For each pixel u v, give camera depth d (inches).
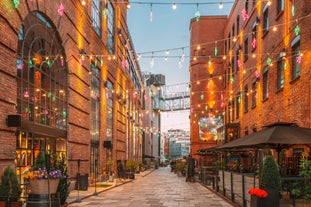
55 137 695.1
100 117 1107.9
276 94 819.4
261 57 987.3
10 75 496.1
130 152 1866.4
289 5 730.2
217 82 1998.0
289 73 716.7
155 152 4008.4
